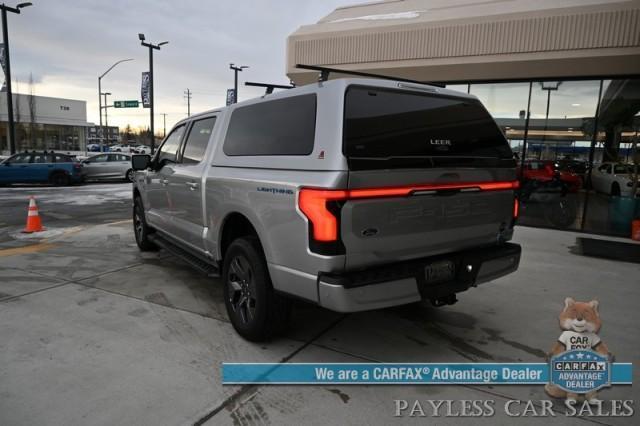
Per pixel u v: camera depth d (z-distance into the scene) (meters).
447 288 3.19
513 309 4.42
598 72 8.62
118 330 3.78
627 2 7.24
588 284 5.26
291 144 3.16
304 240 2.85
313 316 4.15
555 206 9.37
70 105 46.03
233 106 4.16
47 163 18.09
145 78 27.70
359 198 2.73
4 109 41.78
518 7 8.37
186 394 2.82
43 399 2.75
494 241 3.65
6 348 3.44
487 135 3.60
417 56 9.11
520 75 9.27
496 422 2.59
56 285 5.01
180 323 3.95
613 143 8.77
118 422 2.53
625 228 8.51
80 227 8.96
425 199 3.04
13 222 9.53
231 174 3.73
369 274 2.83
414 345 3.58
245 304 3.59
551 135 9.38
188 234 4.71
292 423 2.54
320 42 10.23
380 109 3.00
